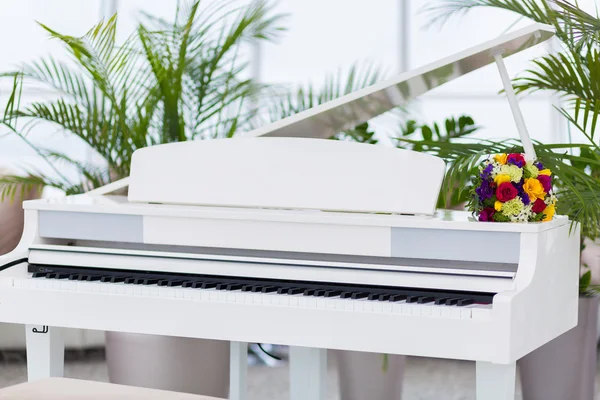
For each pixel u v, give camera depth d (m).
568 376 3.88
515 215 2.66
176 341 3.67
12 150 7.66
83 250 3.02
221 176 3.03
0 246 5.17
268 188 2.96
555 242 2.73
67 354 5.51
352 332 2.51
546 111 7.46
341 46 7.70
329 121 3.18
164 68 4.44
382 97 3.03
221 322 2.65
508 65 7.46
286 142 2.97
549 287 2.67
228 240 2.88
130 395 2.32
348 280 2.72
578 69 3.58
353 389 3.75
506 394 2.46
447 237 2.66
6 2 7.83
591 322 3.91
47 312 2.83
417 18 7.62
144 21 7.75
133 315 2.74
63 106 4.43
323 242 2.78
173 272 2.91
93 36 4.10
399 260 2.84
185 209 2.95
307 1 7.73
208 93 4.73
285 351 5.82
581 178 3.29
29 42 7.83
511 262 2.59
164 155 3.11
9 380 4.77
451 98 7.64
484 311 2.41
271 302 2.62
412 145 4.87
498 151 3.46
